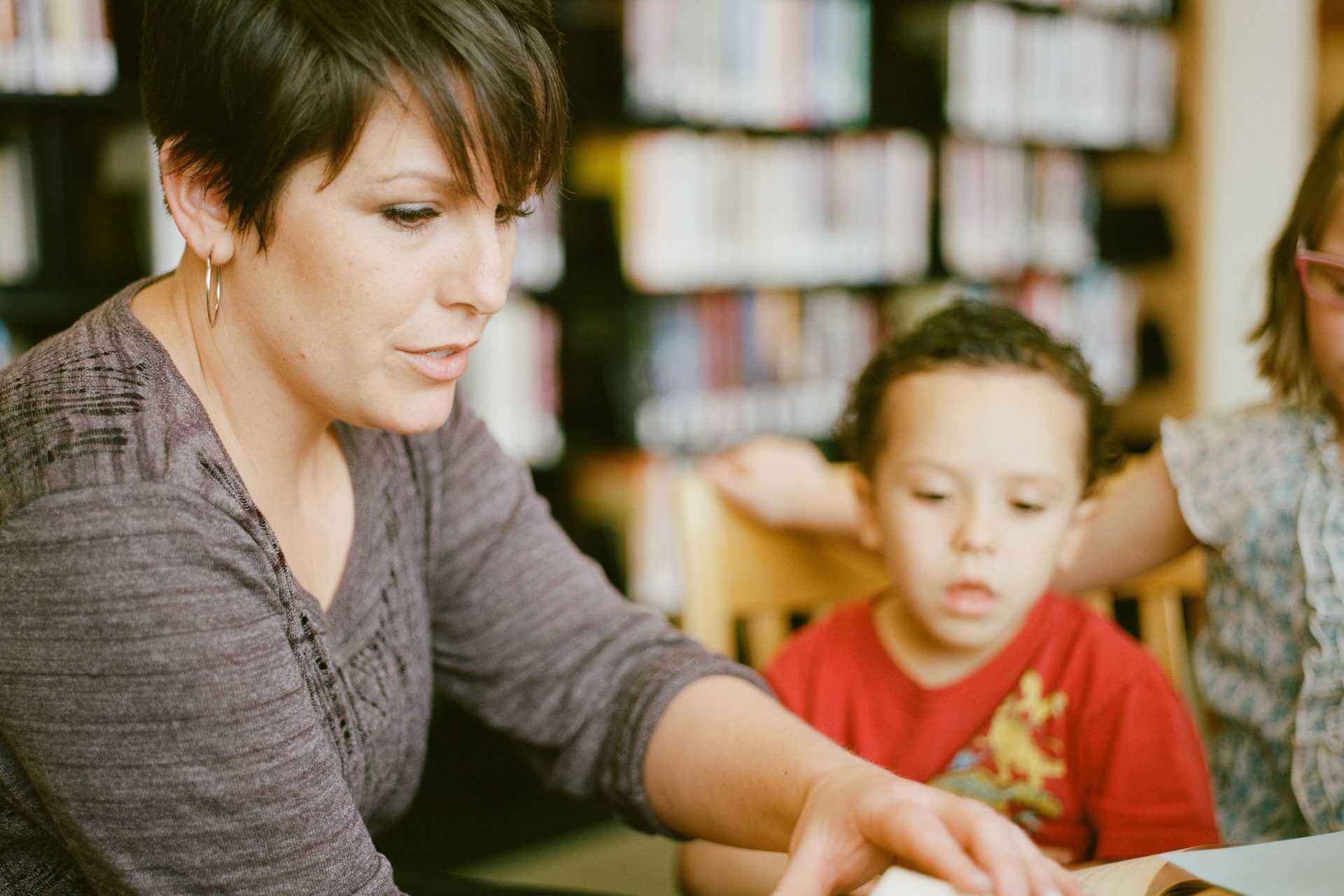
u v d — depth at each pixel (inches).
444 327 26.6
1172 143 131.3
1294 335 39.7
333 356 26.7
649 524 100.2
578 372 101.6
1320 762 37.0
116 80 76.3
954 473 39.8
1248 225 130.1
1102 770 40.1
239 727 25.7
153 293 30.5
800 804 28.5
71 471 25.0
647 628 37.5
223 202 26.0
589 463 103.4
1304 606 38.9
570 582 38.2
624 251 96.9
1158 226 132.6
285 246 25.8
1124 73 127.8
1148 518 43.7
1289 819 39.4
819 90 105.1
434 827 93.5
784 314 107.6
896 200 112.2
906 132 111.8
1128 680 40.3
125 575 24.6
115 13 76.8
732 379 104.7
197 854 25.8
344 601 32.4
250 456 29.8
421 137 24.7
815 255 107.9
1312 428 40.1
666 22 94.0
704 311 102.0
